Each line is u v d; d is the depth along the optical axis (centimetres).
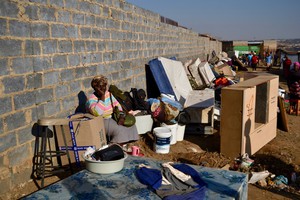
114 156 373
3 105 412
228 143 613
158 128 648
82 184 339
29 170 460
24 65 446
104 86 561
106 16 682
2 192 412
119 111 578
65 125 488
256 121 718
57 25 515
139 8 880
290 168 589
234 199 313
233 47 4462
